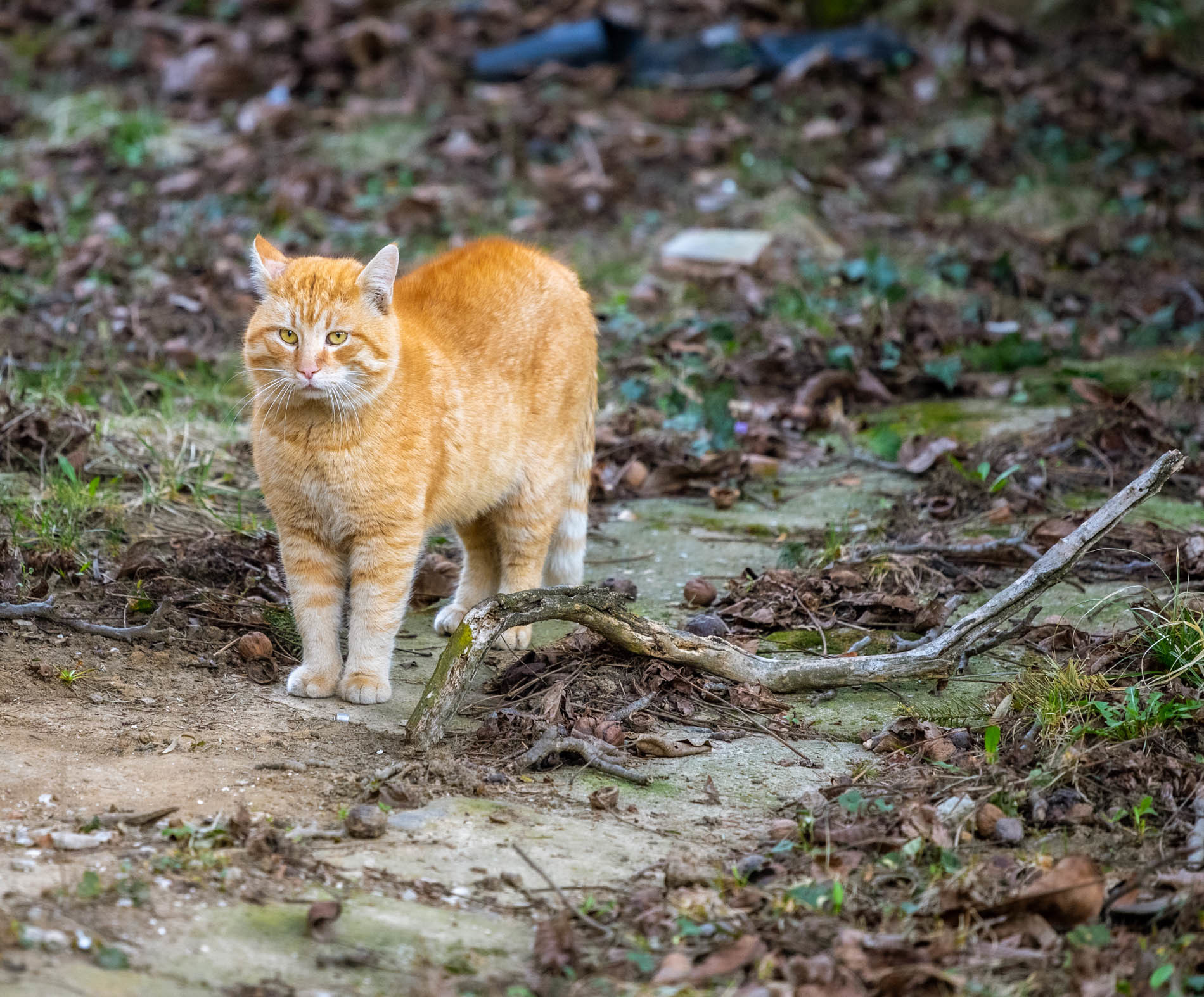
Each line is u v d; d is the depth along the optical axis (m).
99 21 25.98
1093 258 17.94
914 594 9.89
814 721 8.26
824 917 6.05
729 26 24.42
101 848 6.25
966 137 21.50
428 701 7.75
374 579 8.53
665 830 6.91
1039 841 6.76
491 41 24.64
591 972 5.64
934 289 17.00
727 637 9.35
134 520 10.70
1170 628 8.51
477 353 9.27
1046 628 9.16
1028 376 14.70
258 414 8.48
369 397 8.20
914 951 5.71
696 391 14.26
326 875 6.25
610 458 12.87
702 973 5.59
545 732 7.71
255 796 6.96
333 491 8.31
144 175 19.78
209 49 23.31
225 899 5.95
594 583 10.38
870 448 13.15
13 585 9.27
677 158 20.94
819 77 22.98
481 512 9.56
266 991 5.34
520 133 21.38
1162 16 24.53
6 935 5.42
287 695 8.45
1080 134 21.42
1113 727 7.57
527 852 6.57
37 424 11.41
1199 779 7.15
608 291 17.14
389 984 5.47
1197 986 5.47
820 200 19.77
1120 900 6.11
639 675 8.58
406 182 19.91
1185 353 15.16
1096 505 11.48
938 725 8.08
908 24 24.95
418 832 6.71
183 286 15.88
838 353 14.46
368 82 23.14
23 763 7.04
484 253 9.96
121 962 5.36
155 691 8.26
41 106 22.31
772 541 11.24
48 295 15.36
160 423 12.45
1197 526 10.85
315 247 17.64
